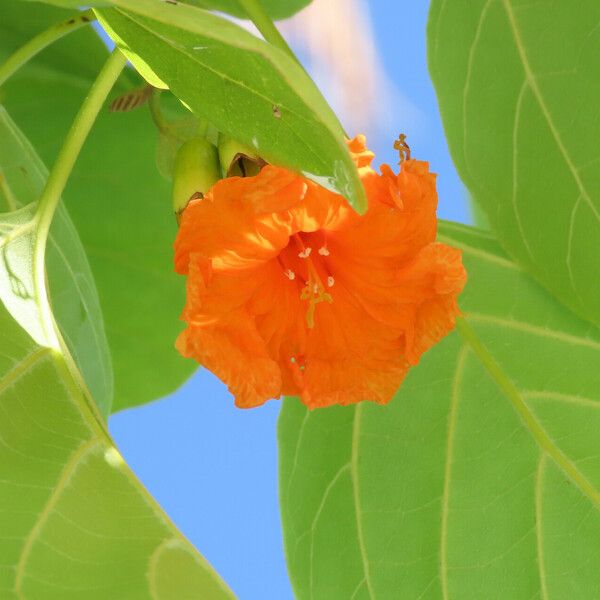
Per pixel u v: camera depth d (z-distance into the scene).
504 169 0.43
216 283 0.39
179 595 0.35
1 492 0.36
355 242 0.40
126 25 0.37
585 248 0.42
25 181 0.43
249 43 0.35
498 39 0.42
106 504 0.36
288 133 0.36
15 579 0.36
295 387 0.41
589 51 0.42
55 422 0.37
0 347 0.37
